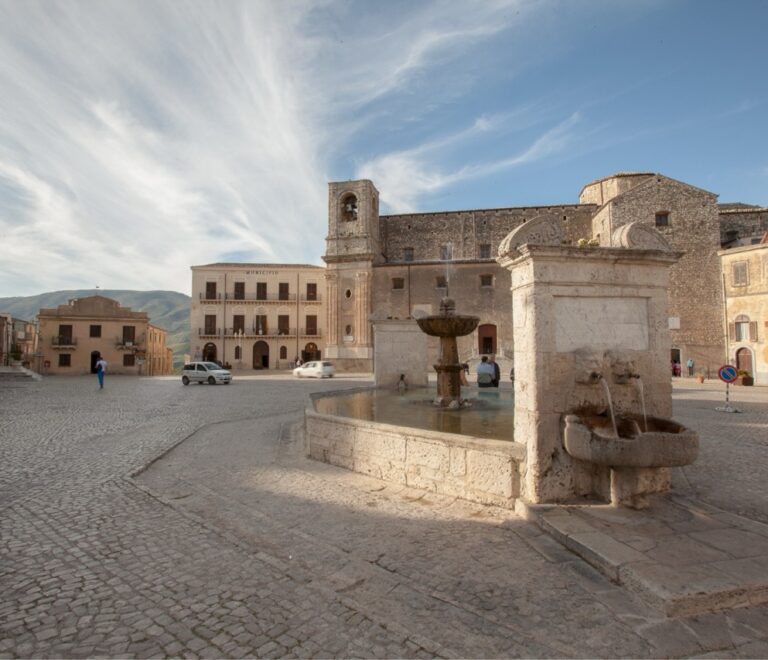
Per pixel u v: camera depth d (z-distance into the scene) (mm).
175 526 4789
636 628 2914
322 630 2973
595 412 5016
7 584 3576
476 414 8992
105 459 7895
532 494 4840
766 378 29359
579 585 3438
